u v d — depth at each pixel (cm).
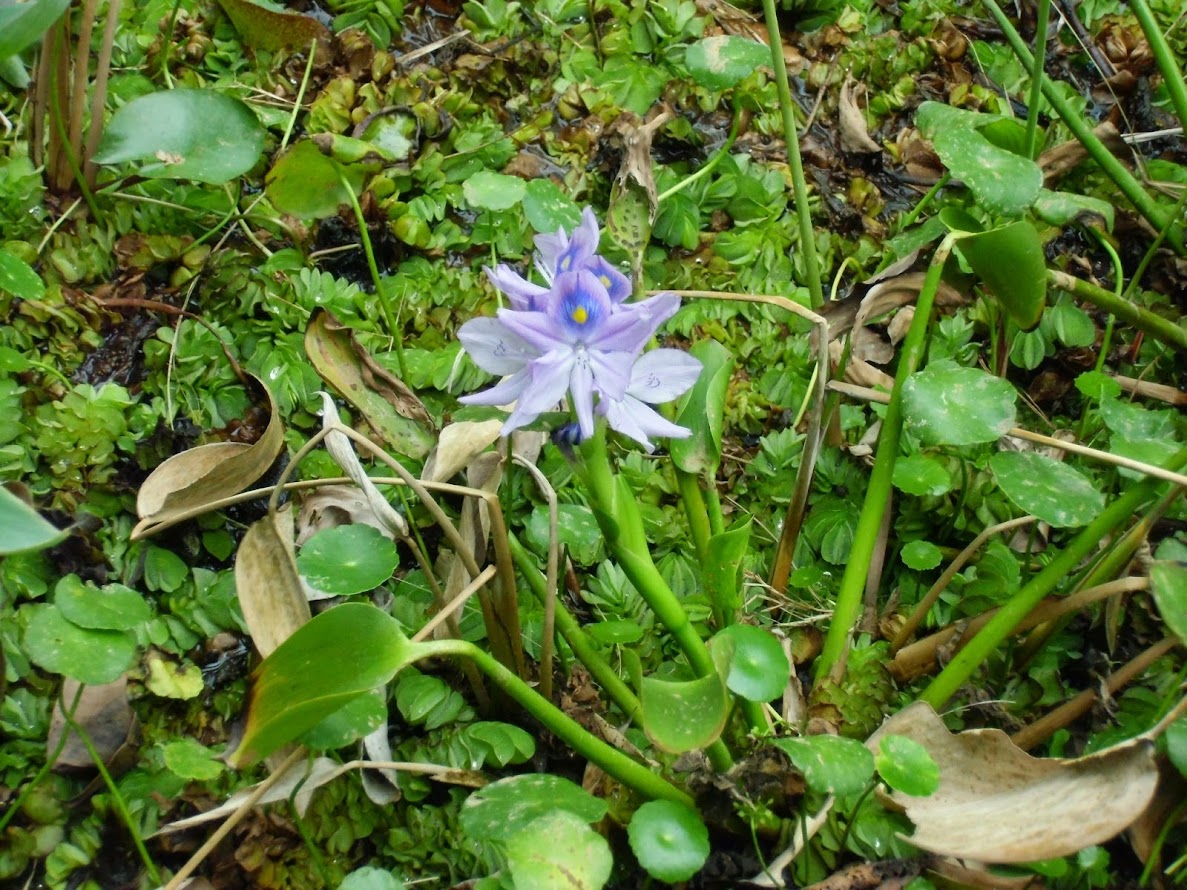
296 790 58
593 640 68
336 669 52
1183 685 64
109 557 68
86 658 55
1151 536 73
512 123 91
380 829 63
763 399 80
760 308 83
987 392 62
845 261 84
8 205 77
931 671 69
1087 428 79
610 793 61
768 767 59
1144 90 97
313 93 88
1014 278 64
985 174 67
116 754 62
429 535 72
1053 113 95
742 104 90
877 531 65
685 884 60
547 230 75
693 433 63
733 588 62
